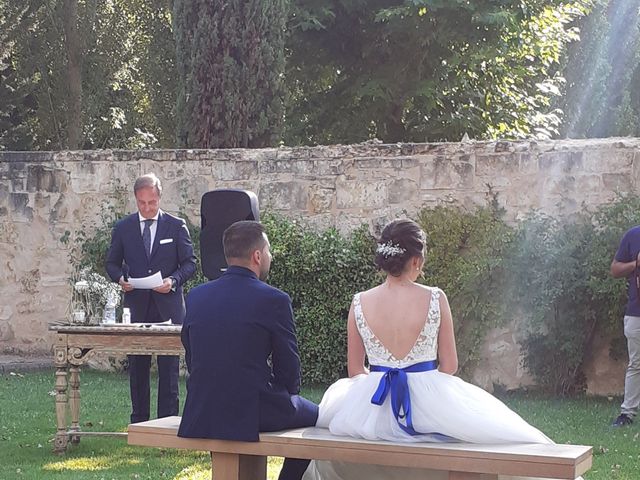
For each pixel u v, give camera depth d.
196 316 4.50
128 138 19.16
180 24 12.03
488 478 4.23
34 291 11.18
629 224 8.70
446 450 4.14
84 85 17.47
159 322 6.77
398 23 15.39
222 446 4.44
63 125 16.94
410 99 16.47
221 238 6.38
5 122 17.53
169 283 6.70
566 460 3.94
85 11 16.66
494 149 9.36
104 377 10.13
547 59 17.89
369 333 4.55
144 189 6.80
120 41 17.55
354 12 15.70
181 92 12.09
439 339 4.55
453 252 9.20
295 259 9.37
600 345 8.97
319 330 9.38
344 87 16.83
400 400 4.38
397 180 9.67
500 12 14.71
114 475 5.81
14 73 17.44
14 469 5.97
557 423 7.50
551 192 9.19
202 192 10.35
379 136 17.02
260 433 4.42
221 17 11.82
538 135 17.56
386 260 4.55
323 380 9.41
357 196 9.80
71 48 16.55
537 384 9.10
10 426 7.40
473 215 9.30
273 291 4.50
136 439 4.63
